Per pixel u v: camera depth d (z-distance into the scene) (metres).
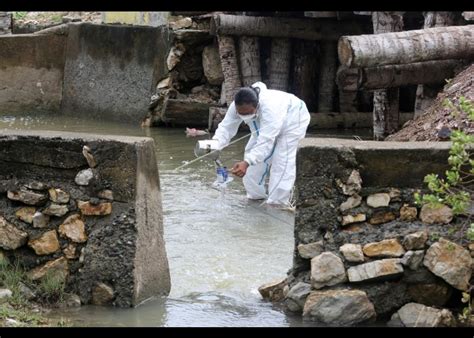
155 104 17.56
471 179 6.56
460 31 12.18
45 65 20.02
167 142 15.47
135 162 6.89
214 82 17.53
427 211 6.62
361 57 11.63
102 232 6.98
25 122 18.94
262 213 10.30
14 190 7.14
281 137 10.45
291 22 16.50
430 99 13.30
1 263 7.16
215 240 9.12
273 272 8.08
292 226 9.74
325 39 16.67
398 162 6.63
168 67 17.41
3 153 7.15
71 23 19.89
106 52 18.89
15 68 19.84
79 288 7.04
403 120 16.14
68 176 7.05
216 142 10.55
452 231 6.55
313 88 17.33
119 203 6.96
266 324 6.65
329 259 6.64
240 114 10.01
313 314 6.64
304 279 6.80
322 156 6.69
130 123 18.23
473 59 12.66
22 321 6.54
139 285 7.02
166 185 11.78
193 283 7.75
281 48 16.81
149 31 17.91
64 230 7.07
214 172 12.64
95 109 19.20
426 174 6.62
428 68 12.96
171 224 9.74
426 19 13.30
